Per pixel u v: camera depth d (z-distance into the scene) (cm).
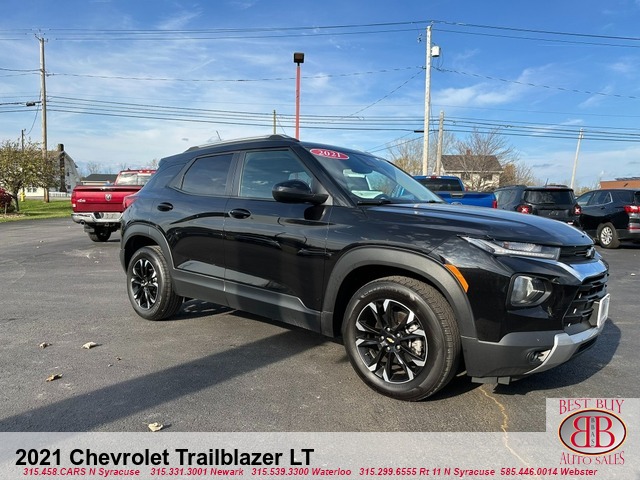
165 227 461
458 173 4553
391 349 308
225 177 427
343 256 323
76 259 938
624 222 1142
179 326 471
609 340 441
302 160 371
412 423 281
